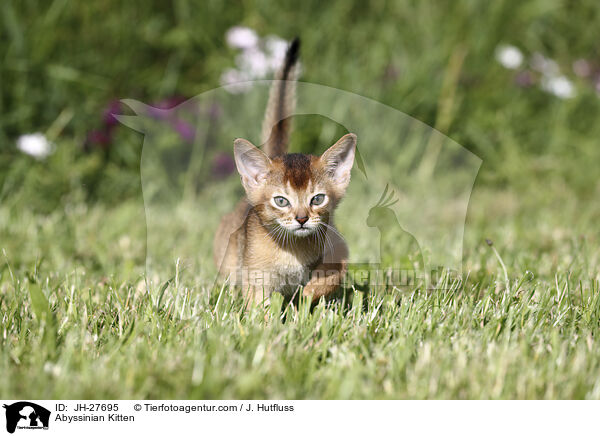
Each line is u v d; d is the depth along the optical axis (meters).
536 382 3.81
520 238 7.34
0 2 9.15
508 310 4.79
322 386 3.82
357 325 4.49
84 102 9.45
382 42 11.02
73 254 6.68
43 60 9.24
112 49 10.09
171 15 11.09
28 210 7.98
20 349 4.07
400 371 3.90
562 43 12.46
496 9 11.61
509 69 11.39
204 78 10.50
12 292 5.21
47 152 8.58
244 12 10.94
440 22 11.52
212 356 3.97
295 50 5.59
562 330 4.52
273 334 4.27
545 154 10.79
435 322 4.52
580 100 11.70
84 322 4.43
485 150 10.12
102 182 9.04
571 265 6.00
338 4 11.44
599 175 10.23
